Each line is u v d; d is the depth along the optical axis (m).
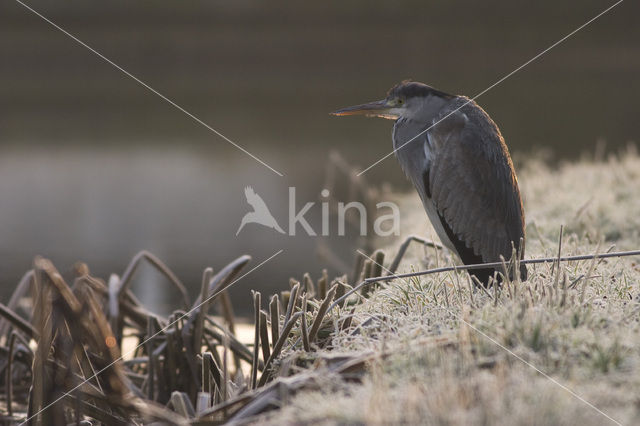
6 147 27.59
